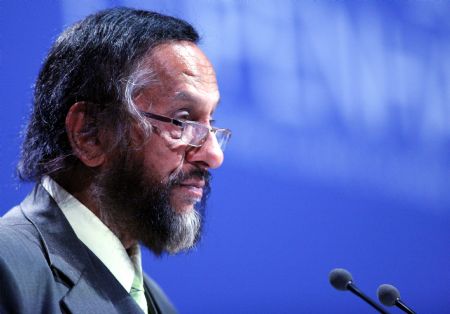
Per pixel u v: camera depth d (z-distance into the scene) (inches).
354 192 286.5
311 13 279.9
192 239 134.2
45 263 116.4
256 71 269.4
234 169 267.9
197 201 134.2
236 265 269.0
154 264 259.4
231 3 264.8
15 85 228.7
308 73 278.8
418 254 295.3
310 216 279.4
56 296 114.0
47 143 133.5
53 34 233.6
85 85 132.4
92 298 117.7
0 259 109.7
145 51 132.8
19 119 227.3
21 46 230.5
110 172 130.0
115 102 130.6
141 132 129.5
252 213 271.0
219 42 262.4
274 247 274.1
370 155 289.4
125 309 120.3
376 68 291.4
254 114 269.3
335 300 281.3
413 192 295.7
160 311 150.1
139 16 138.6
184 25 141.6
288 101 275.3
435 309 296.0
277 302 273.6
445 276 297.3
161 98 131.2
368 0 289.7
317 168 280.4
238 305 268.5
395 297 141.3
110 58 132.7
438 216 298.8
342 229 284.0
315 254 280.1
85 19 139.5
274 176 273.9
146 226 129.8
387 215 291.7
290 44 275.7
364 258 287.0
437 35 301.4
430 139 299.3
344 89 284.5
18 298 107.7
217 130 140.4
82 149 130.4
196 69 135.0
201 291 264.4
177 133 130.4
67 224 124.3
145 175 129.7
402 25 296.4
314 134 280.1
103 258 126.3
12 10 230.1
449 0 303.0
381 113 291.4
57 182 130.8
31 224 123.4
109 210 130.0
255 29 269.0
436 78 301.0
